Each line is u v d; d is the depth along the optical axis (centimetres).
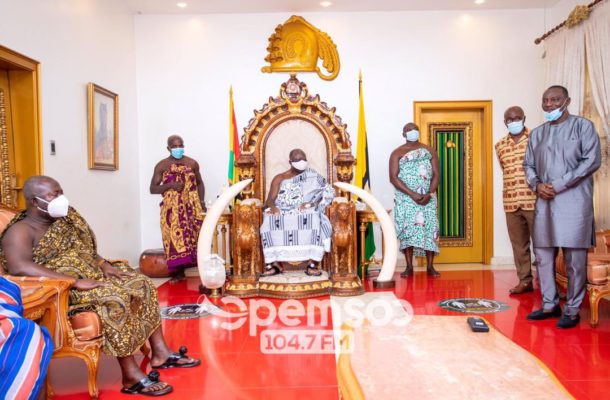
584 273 360
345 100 658
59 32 465
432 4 633
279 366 294
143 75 662
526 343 326
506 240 665
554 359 296
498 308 420
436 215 576
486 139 661
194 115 662
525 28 654
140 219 667
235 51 660
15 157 425
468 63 657
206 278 476
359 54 657
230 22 659
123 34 620
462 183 678
